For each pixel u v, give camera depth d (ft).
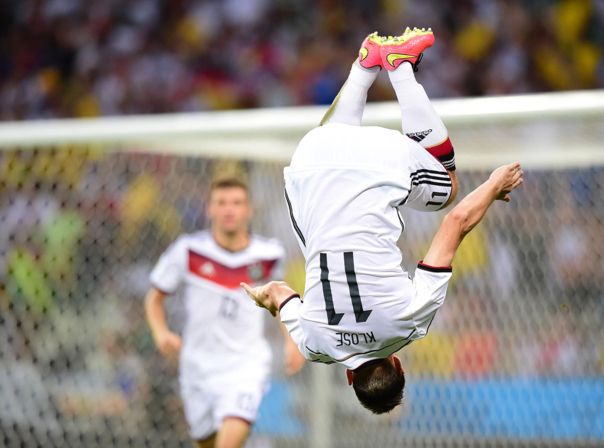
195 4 140.67
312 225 42.11
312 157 43.04
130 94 137.49
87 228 87.76
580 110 69.10
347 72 132.87
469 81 129.90
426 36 44.52
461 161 75.97
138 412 86.43
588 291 74.08
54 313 87.81
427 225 76.84
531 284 75.56
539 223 75.36
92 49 141.08
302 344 43.52
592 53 131.75
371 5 135.33
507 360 76.02
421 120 44.06
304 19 137.28
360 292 40.98
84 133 84.02
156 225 86.38
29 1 146.00
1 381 87.66
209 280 78.23
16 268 88.43
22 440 87.30
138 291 86.74
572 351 74.38
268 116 78.84
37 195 88.99
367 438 79.71
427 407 77.97
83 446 86.79
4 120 141.08
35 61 142.82
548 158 74.54
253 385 76.43
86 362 87.30
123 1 142.61
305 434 81.35
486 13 132.46
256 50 136.56
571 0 131.95
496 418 76.18
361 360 42.27
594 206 73.82
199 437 79.51
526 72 130.62
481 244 76.64
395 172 41.98
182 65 137.80
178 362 85.97
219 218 78.07
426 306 41.32
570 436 73.92
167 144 85.10
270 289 45.47
